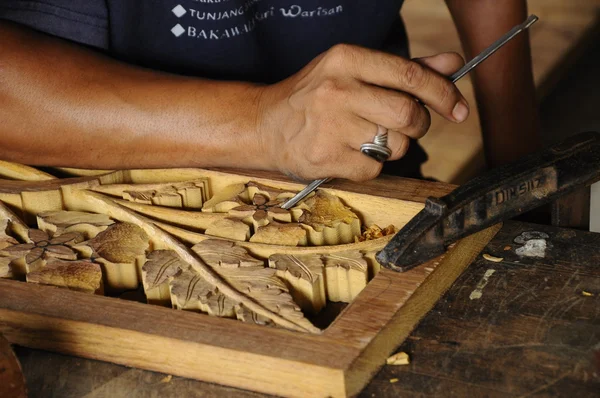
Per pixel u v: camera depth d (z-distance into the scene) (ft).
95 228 3.28
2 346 2.69
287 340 2.80
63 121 3.26
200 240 3.21
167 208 3.32
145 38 3.59
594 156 3.18
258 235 3.18
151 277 3.07
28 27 3.31
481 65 4.07
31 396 2.86
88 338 2.92
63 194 3.41
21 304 2.97
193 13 3.57
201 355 2.83
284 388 2.79
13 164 3.45
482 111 4.18
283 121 3.15
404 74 2.98
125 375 2.89
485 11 3.99
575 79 6.46
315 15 3.77
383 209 3.24
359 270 3.05
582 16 6.29
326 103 3.02
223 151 3.27
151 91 3.28
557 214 3.22
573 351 2.78
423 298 2.93
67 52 3.30
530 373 2.74
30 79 3.24
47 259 3.17
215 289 3.03
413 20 6.79
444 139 5.41
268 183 3.36
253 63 3.75
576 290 2.95
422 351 2.83
